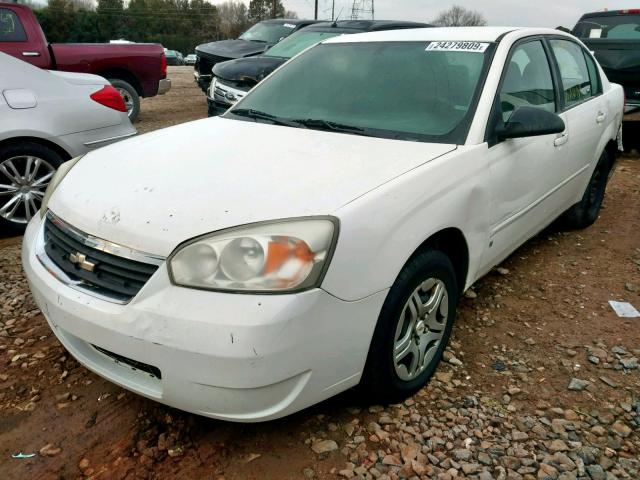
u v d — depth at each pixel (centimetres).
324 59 364
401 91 316
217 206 215
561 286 385
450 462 227
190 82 1825
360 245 210
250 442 235
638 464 229
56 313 226
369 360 232
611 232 491
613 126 469
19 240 451
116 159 275
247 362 191
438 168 253
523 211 334
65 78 480
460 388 273
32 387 269
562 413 257
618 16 926
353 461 227
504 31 348
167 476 218
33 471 220
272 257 196
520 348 309
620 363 296
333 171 241
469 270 288
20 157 448
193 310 194
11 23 800
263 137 293
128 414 251
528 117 289
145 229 210
